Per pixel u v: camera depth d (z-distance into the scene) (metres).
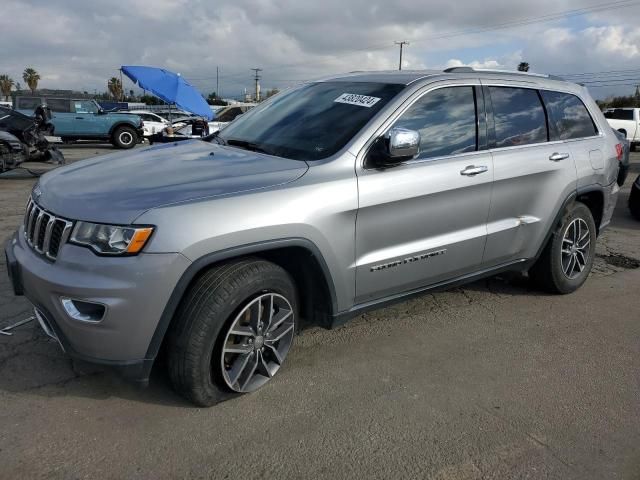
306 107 3.88
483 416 3.03
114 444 2.67
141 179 2.98
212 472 2.51
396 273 3.53
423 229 3.59
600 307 4.67
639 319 4.44
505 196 4.05
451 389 3.29
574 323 4.32
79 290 2.56
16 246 3.09
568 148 4.56
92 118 20.36
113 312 2.56
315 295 3.33
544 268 4.70
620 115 22.98
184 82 17.83
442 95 3.76
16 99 19.66
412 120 3.56
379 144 3.34
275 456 2.63
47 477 2.43
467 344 3.89
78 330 2.63
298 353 3.66
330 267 3.16
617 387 3.38
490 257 4.11
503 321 4.31
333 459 2.63
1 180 10.83
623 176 6.81
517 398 3.22
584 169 4.64
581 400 3.22
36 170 12.31
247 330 2.95
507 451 2.74
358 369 3.48
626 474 2.60
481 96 4.00
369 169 3.29
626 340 4.05
